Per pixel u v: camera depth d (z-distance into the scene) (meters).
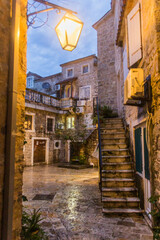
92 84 16.77
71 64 18.36
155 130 3.02
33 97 14.52
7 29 1.95
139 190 4.70
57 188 7.16
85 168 13.15
